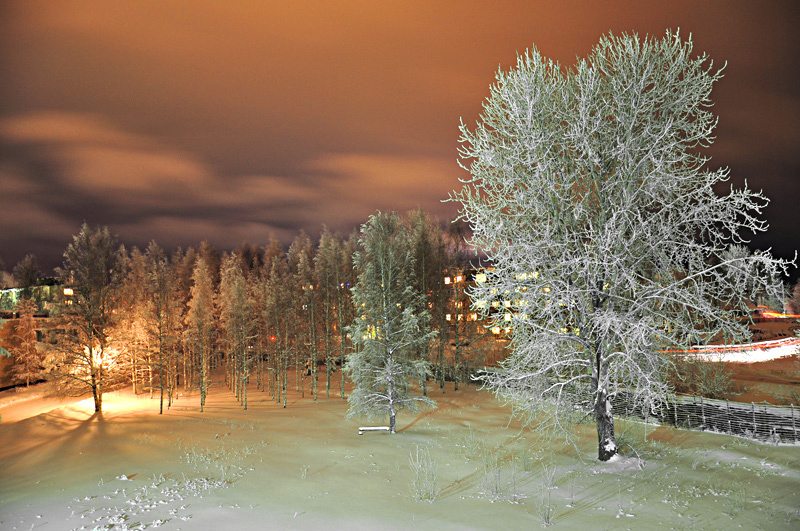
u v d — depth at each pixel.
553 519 13.43
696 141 17.08
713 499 14.56
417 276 41.78
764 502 14.17
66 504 14.46
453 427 27.62
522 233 18.09
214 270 91.31
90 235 36.81
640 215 17.30
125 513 13.66
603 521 13.20
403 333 28.84
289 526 12.97
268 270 84.06
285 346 43.62
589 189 18.14
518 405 18.72
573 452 20.50
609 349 18.03
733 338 16.00
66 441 23.72
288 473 18.31
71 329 37.53
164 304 42.88
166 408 39.81
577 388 18.97
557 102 18.73
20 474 18.70
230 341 46.34
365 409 27.39
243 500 14.95
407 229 44.53
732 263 15.70
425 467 18.59
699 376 30.19
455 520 13.44
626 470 17.56
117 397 46.88
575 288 17.39
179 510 13.91
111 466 18.61
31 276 70.12
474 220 17.89
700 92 16.89
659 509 13.91
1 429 29.80
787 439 20.58
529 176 17.98
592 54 18.61
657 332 16.03
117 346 38.53
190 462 19.25
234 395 48.44
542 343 17.20
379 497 15.55
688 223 17.08
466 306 41.16
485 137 18.22
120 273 38.47
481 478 17.53
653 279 18.00
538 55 18.03
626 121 17.48
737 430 22.14
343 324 44.59
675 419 24.08
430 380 44.91
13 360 57.69
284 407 38.88
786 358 45.19
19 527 12.77
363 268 29.92
